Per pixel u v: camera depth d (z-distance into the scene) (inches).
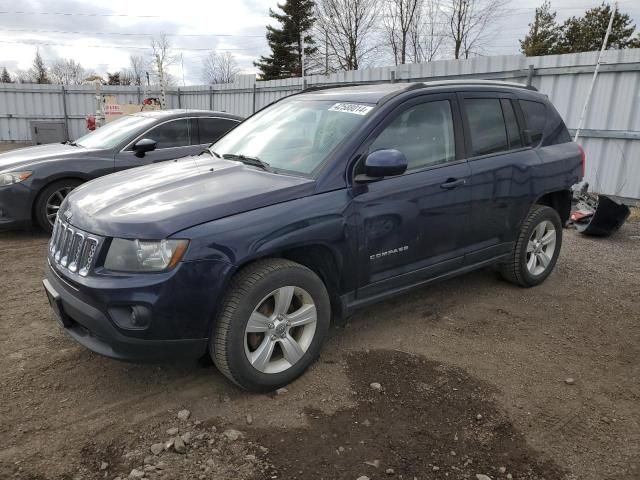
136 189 128.4
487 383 129.8
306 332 128.3
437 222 150.3
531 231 184.4
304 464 99.3
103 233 110.3
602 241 270.5
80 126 832.9
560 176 189.9
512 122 178.2
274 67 1851.6
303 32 1804.9
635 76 327.0
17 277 196.4
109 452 101.7
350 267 132.8
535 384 130.6
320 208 124.3
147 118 287.1
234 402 119.1
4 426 108.5
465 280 203.2
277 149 148.0
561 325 165.8
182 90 804.6
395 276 144.6
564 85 361.7
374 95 150.4
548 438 109.7
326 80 546.0
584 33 1379.2
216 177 133.4
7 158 262.4
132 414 114.0
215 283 109.5
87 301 109.7
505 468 100.0
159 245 106.6
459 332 158.1
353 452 103.0
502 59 389.7
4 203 241.6
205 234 109.0
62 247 123.6
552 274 214.4
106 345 112.0
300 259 129.6
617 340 156.8
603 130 346.0
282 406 118.0
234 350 113.7
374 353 143.2
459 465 100.3
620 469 101.3
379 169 125.7
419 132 149.1
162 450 102.2
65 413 113.7
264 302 120.3
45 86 807.7
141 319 106.3
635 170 336.2
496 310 175.2
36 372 129.6
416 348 146.9
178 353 111.4
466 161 159.2
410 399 121.6
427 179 146.3
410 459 101.5
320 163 132.4
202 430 108.8
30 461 98.6
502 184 168.1
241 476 95.7
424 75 444.1
